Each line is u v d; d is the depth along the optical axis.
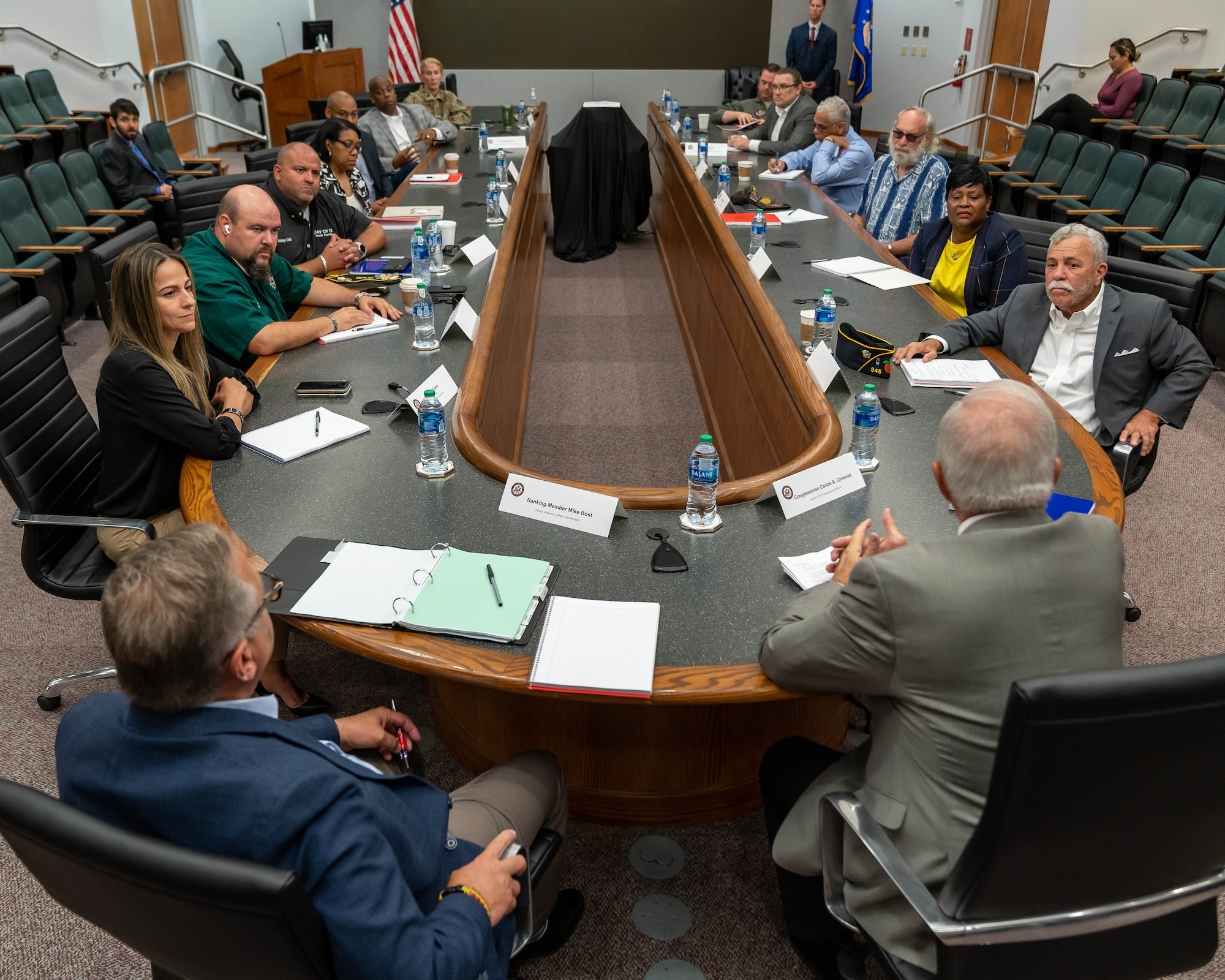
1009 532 1.36
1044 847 1.17
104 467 2.42
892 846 1.37
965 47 10.45
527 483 2.14
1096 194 5.81
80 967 1.90
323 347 3.11
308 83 10.02
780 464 2.98
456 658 1.71
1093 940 1.32
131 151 6.49
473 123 8.30
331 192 4.87
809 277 3.81
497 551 2.01
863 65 10.88
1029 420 1.39
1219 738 1.11
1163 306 2.87
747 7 10.93
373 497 2.22
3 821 1.05
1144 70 8.34
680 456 4.25
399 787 1.32
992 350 3.09
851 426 2.52
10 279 4.27
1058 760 1.09
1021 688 1.07
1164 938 1.34
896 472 2.31
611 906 2.05
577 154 7.13
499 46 11.01
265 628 1.19
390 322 3.31
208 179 5.45
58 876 1.09
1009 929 1.25
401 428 2.55
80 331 5.36
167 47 9.55
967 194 3.63
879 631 1.39
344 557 1.96
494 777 1.72
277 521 2.12
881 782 1.47
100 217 5.68
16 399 2.37
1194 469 3.94
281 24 11.04
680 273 6.02
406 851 1.23
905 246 4.48
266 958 1.04
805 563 1.93
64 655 2.83
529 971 1.91
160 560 1.10
